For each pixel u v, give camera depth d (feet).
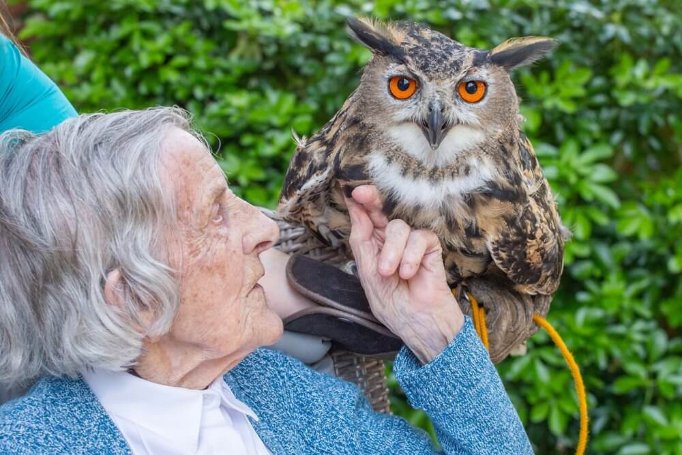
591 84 11.32
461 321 5.41
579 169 10.37
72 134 4.47
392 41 5.82
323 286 5.87
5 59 5.86
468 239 5.73
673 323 11.05
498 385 5.40
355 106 5.80
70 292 4.31
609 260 10.89
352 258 6.25
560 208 10.47
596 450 11.16
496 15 11.21
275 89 12.05
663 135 11.98
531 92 10.73
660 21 11.44
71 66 11.73
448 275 6.04
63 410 4.55
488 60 5.79
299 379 5.55
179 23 11.92
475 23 11.16
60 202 4.29
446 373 5.24
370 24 5.92
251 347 5.03
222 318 4.76
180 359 4.82
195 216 4.57
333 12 11.53
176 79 11.21
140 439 4.63
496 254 5.76
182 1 11.69
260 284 5.65
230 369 5.16
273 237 5.02
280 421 5.38
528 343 10.64
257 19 11.15
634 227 10.62
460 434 5.28
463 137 5.59
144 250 4.38
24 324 4.41
